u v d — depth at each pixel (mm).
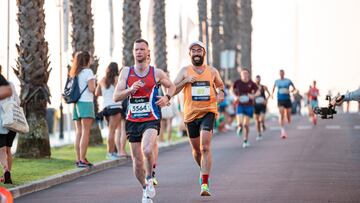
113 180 24469
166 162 30469
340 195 19781
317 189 20984
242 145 39312
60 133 45438
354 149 34719
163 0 52656
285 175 24516
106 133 52625
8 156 22438
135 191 21500
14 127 21672
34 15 29844
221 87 21016
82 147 26844
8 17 33406
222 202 18938
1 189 14148
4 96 15602
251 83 38688
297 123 62406
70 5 37500
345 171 25516
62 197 20516
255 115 43312
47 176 23891
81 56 26672
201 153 20125
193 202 19062
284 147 36938
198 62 20375
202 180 19828
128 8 42531
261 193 20375
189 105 20391
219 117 53438
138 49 18609
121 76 18734
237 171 26000
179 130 47375
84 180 24641
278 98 44344
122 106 30641
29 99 29672
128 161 31469
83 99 26703
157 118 18609
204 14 61531
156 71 18719
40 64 29828
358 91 18328
